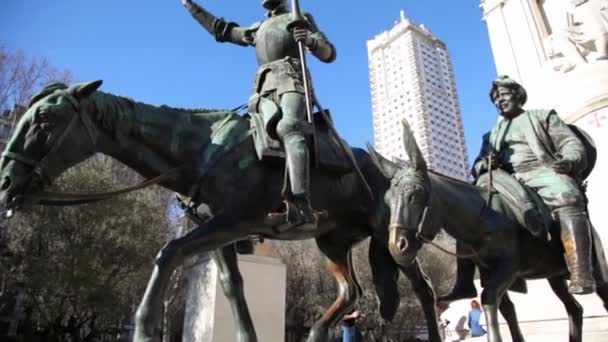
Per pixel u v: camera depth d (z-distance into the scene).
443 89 99.75
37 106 2.47
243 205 2.89
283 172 3.09
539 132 4.11
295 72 3.34
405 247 3.00
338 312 3.65
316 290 25.59
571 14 7.40
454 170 91.69
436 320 3.78
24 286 16.41
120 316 17.86
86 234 15.80
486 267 3.66
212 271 4.98
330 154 3.33
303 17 3.36
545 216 3.69
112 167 17.52
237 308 3.19
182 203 3.15
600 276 3.76
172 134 2.95
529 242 3.74
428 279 3.95
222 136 3.01
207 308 4.89
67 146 2.53
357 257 23.66
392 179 3.31
